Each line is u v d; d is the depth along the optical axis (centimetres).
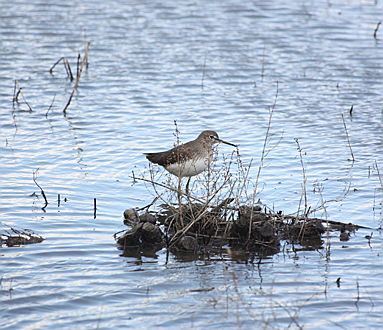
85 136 1850
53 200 1448
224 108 2088
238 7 3173
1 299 1040
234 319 988
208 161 1389
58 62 2398
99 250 1237
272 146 1786
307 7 3189
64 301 1041
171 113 2033
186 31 2850
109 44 2680
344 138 1856
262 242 1281
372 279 1128
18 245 1238
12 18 2948
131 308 1022
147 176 1598
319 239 1309
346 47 2686
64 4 3192
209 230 1320
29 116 2000
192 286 1100
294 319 988
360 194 1492
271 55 2605
